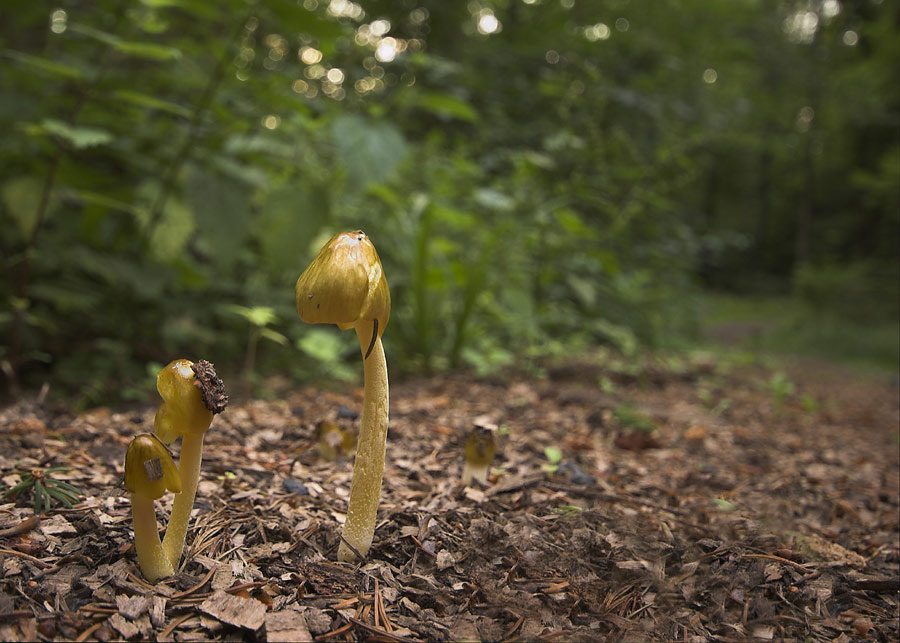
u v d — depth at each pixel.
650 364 0.73
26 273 0.45
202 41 0.60
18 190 0.48
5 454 0.28
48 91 0.50
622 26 1.22
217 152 0.54
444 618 0.20
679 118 1.09
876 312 1.62
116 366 0.52
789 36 2.30
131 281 0.51
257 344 0.64
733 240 1.20
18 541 0.21
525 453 0.35
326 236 0.60
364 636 0.18
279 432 0.35
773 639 0.20
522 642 0.19
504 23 1.20
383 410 0.21
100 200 0.46
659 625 0.20
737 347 1.29
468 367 0.59
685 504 0.30
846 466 0.41
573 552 0.24
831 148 2.66
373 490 0.21
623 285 0.86
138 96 0.44
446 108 0.57
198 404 0.17
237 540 0.22
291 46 0.69
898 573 0.25
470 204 0.69
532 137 0.87
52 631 0.17
